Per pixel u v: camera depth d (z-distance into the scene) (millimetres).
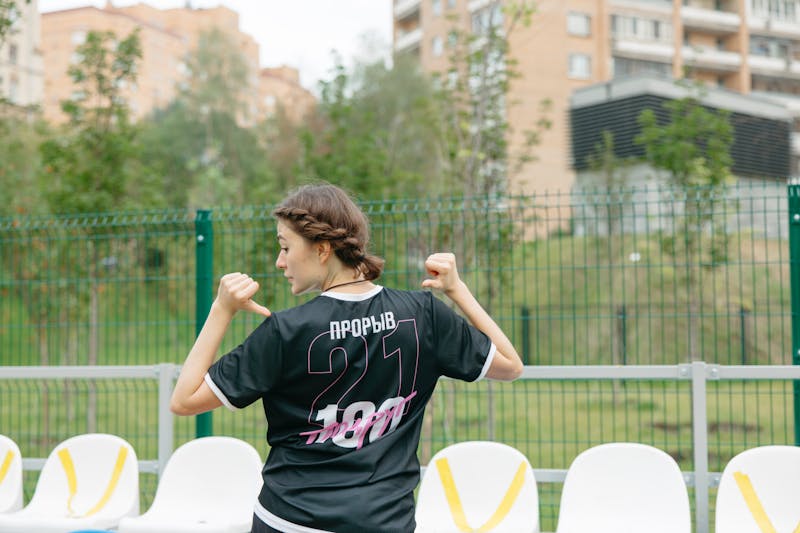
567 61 31406
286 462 1819
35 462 4539
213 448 3809
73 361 7422
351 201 2008
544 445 6828
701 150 10844
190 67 45406
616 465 3422
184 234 5074
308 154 11164
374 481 1788
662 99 21312
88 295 7344
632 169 15531
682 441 6492
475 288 5156
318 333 1820
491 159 9469
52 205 9383
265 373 1801
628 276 9477
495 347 1960
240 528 3461
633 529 3311
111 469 3918
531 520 3359
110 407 9414
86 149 9578
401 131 23734
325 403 1827
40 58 38812
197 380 1822
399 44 41438
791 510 3242
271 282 5305
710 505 4957
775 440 6672
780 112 21781
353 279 1954
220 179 24000
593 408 7883
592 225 5852
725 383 8555
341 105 11461
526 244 6262
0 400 5637
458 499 3539
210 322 1873
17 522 3602
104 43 9797
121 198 9648
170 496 3779
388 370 1859
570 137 23375
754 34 38500
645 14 34438
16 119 13852
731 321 8688
